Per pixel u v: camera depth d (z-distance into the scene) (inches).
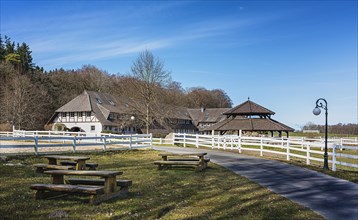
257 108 1609.3
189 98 4574.3
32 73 3169.3
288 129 1544.0
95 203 356.2
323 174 608.4
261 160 860.0
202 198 397.1
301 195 421.4
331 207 361.1
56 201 368.5
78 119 2564.0
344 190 456.4
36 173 565.6
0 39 3442.4
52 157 561.6
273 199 393.7
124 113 2402.8
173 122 2878.9
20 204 352.5
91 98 2630.4
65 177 534.6
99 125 2484.0
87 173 382.9
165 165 681.6
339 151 1520.7
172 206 359.3
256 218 313.9
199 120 3560.5
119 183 402.9
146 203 367.6
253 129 1528.1
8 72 2719.0
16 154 780.6
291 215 325.7
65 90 3371.1
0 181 486.0
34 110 2474.2
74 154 877.8
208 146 1307.8
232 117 1660.9
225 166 727.7
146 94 2143.2
